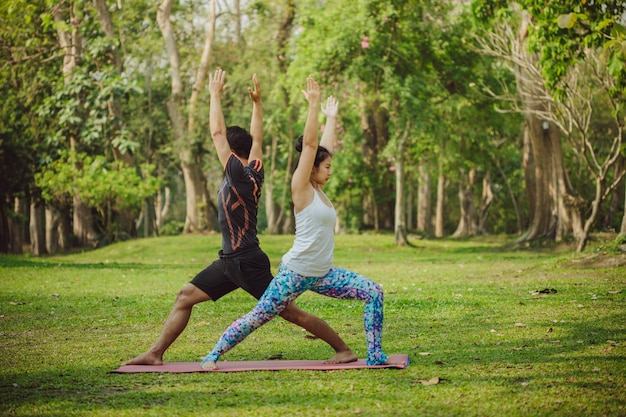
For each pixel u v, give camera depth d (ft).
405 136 91.09
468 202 153.99
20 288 45.78
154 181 100.07
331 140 22.70
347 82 87.10
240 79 118.93
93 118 94.38
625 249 51.85
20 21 94.79
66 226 121.80
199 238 96.68
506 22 64.59
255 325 20.92
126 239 108.17
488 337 25.55
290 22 121.49
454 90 92.99
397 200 95.20
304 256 20.51
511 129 108.27
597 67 53.93
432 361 21.75
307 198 20.49
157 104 133.39
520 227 144.36
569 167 131.44
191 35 131.34
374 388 18.51
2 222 105.60
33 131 103.60
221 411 16.75
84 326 29.99
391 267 61.82
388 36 86.99
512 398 17.29
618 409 16.26
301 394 18.08
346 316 31.63
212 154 127.75
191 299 21.66
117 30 121.60
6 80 100.07
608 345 23.24
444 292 39.47
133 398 18.02
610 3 43.55
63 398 18.10
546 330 26.45
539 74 59.67
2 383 19.76
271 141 139.13
